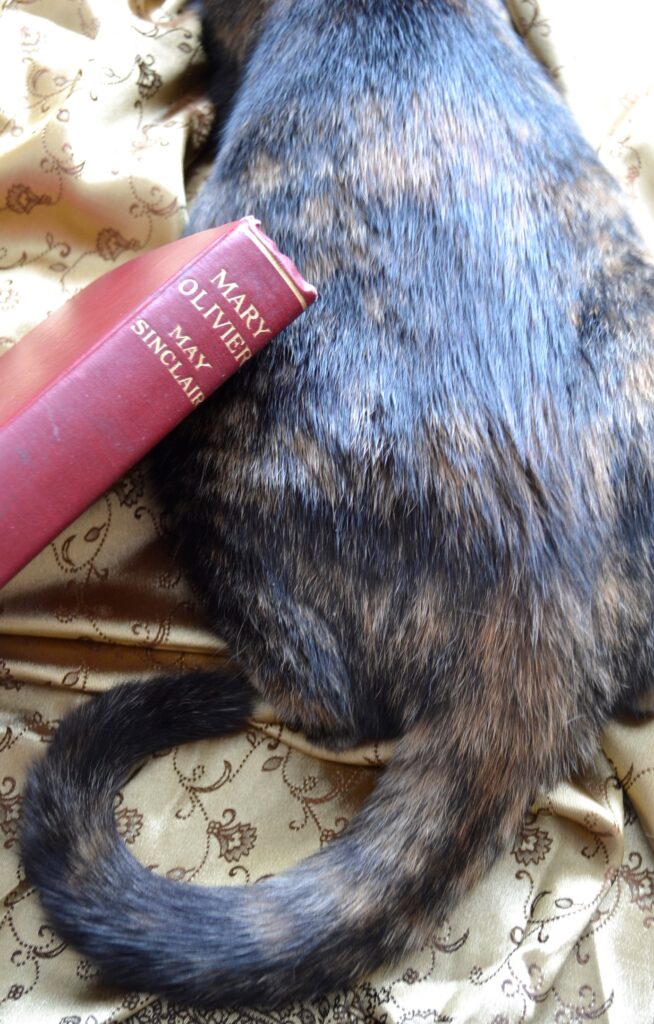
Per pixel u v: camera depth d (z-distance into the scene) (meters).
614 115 0.56
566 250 0.44
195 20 0.55
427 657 0.41
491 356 0.42
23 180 0.49
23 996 0.40
